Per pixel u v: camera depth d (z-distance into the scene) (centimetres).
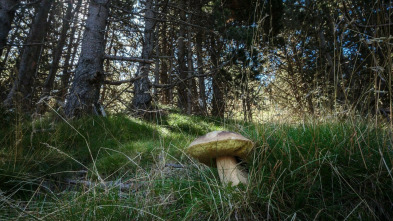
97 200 51
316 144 52
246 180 51
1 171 67
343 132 56
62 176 77
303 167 48
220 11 227
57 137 103
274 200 45
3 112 120
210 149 52
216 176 61
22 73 222
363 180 46
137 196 53
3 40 169
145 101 191
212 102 246
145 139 123
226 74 140
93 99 161
